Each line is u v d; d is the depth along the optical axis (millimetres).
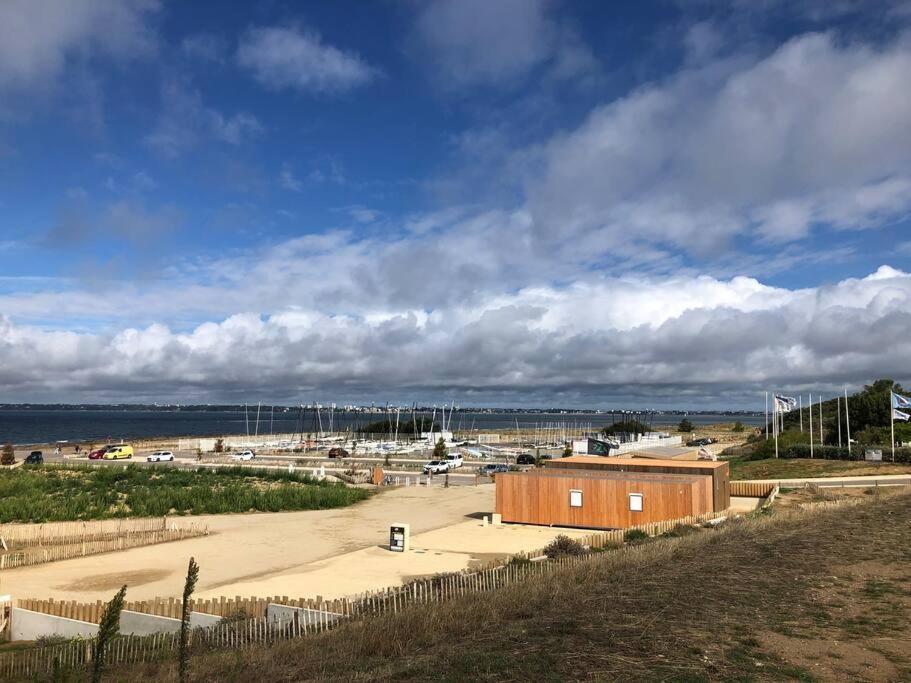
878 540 24891
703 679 11195
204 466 84000
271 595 28391
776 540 25953
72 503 51125
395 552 38156
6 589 30359
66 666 17422
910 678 11273
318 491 59531
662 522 41594
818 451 79188
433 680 11727
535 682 11273
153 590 30031
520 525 47281
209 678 14242
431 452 119375
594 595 18031
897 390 103625
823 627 14266
